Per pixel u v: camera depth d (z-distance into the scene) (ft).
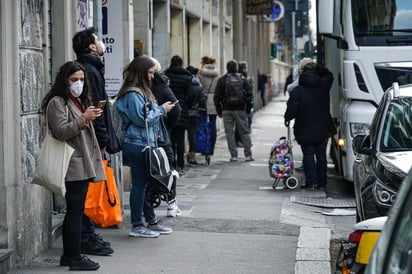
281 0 169.37
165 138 40.42
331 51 59.57
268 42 206.90
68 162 29.60
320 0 52.13
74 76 29.78
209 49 101.30
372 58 50.65
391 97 37.17
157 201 38.14
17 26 30.63
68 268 31.48
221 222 42.16
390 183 30.66
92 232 34.40
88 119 29.32
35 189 32.86
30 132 32.27
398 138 34.91
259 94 171.22
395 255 13.51
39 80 33.30
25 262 31.65
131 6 51.70
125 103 36.14
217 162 71.15
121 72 45.75
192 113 61.41
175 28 80.84
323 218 44.83
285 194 52.60
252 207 47.24
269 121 134.00
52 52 39.96
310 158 54.24
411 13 50.62
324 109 53.67
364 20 50.85
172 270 32.12
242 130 71.36
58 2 39.91
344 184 57.62
